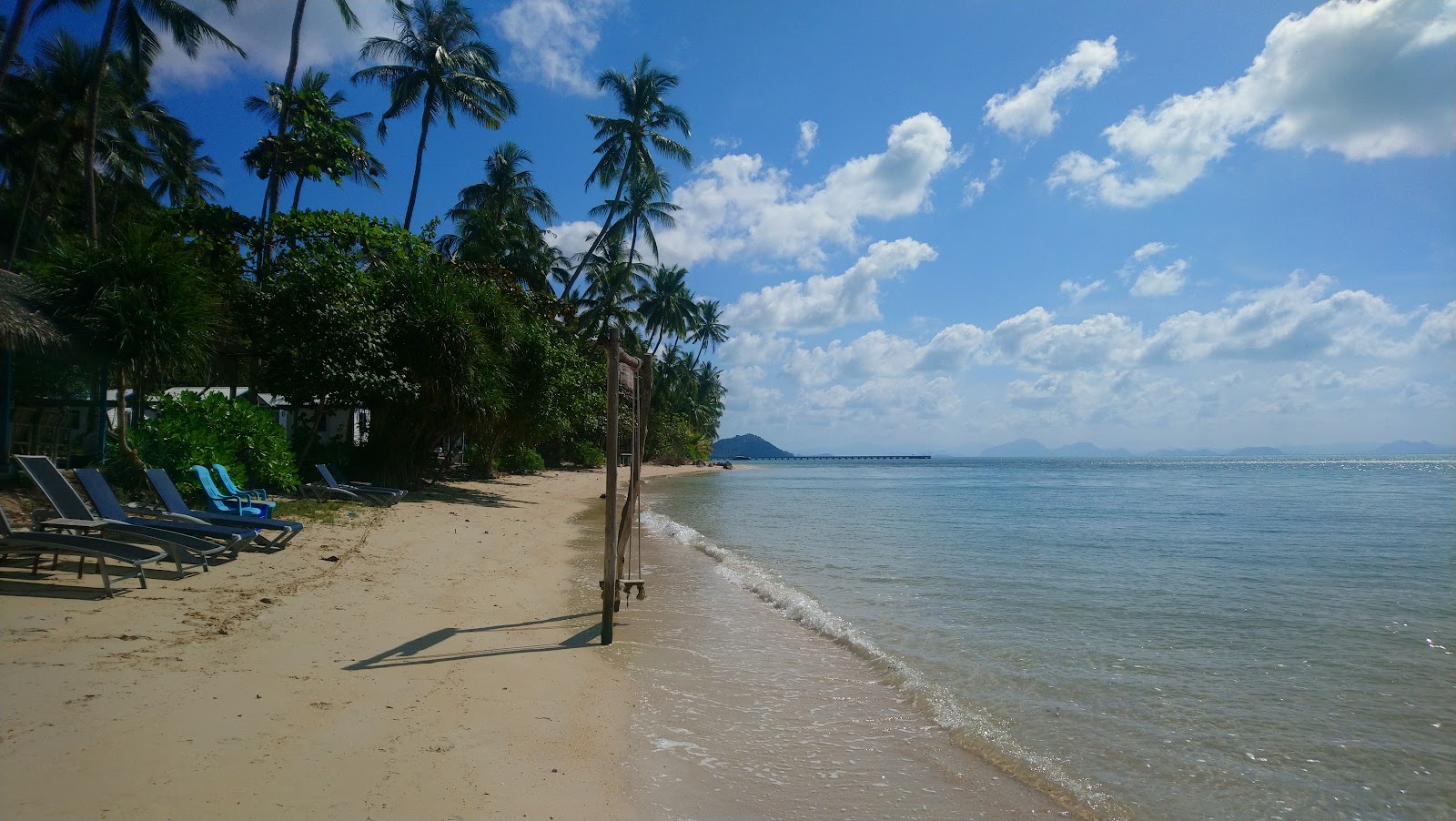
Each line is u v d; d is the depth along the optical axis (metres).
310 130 20.45
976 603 9.03
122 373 11.76
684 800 3.83
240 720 4.13
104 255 11.44
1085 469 102.50
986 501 30.66
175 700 4.30
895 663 6.38
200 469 10.45
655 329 58.91
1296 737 4.91
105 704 4.14
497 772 3.86
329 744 3.96
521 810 3.50
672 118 37.88
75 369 14.55
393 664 5.45
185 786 3.35
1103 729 5.03
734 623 7.78
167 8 20.73
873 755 4.53
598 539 14.48
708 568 11.37
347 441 20.77
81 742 3.66
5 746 3.54
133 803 3.16
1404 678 6.15
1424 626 7.95
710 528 18.33
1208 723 5.16
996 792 4.09
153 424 11.99
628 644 6.80
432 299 17.09
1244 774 4.37
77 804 3.10
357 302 16.28
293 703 4.48
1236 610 8.74
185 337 11.84
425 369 16.97
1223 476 65.25
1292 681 6.08
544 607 8.05
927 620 8.10
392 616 6.87
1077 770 4.39
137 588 6.75
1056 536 16.70
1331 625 7.99
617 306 43.47
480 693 5.04
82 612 5.86
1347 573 11.52
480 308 19.47
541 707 4.92
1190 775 4.34
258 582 7.58
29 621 5.51
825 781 4.16
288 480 14.27
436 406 17.98
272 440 13.95
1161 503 29.12
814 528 18.39
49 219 29.22
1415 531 18.19
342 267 16.44
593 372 26.70
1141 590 9.96
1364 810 3.96
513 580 9.33
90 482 7.61
